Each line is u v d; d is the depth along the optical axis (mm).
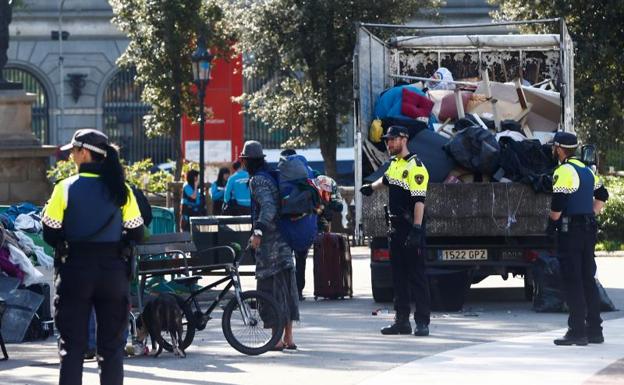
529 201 47688
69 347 26000
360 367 34219
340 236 54656
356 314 48375
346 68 111688
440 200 47906
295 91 113812
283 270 37281
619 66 100375
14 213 49875
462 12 162750
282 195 37062
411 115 52250
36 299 41094
